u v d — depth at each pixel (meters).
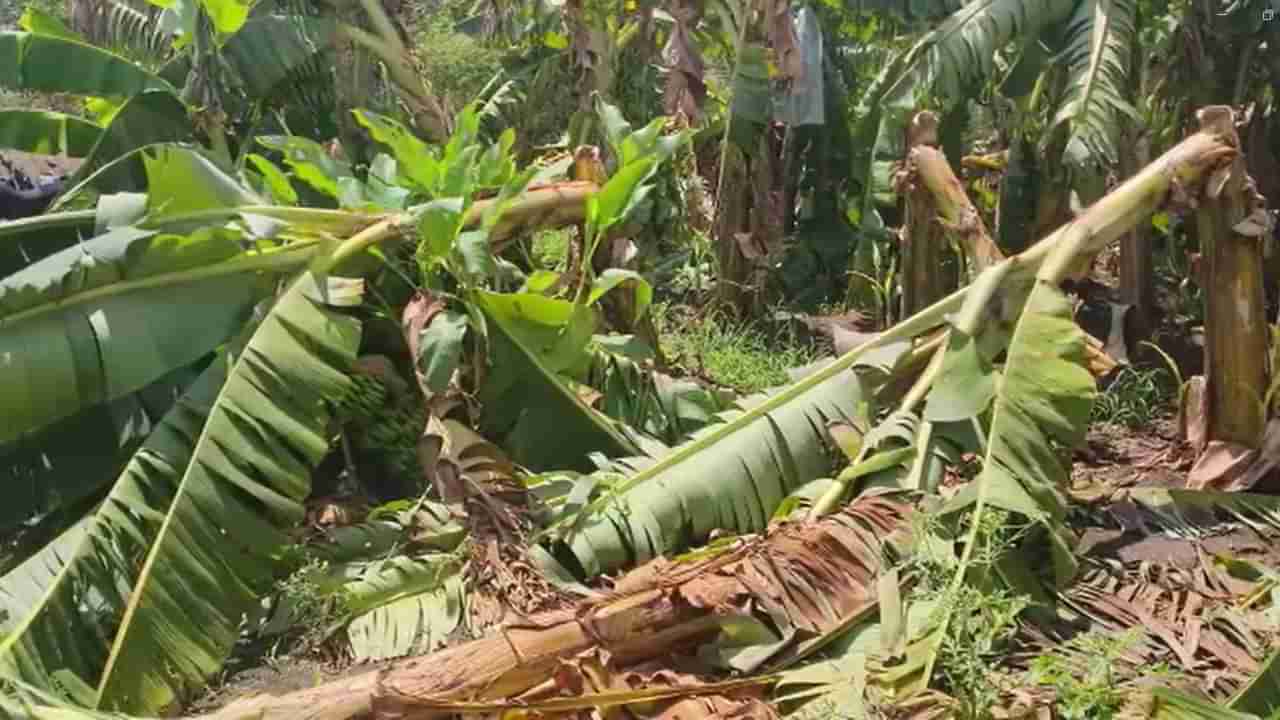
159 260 5.39
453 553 5.05
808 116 10.56
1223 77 9.30
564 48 11.38
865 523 4.81
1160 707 3.86
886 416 5.75
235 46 8.64
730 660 4.29
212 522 4.77
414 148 6.20
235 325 5.56
